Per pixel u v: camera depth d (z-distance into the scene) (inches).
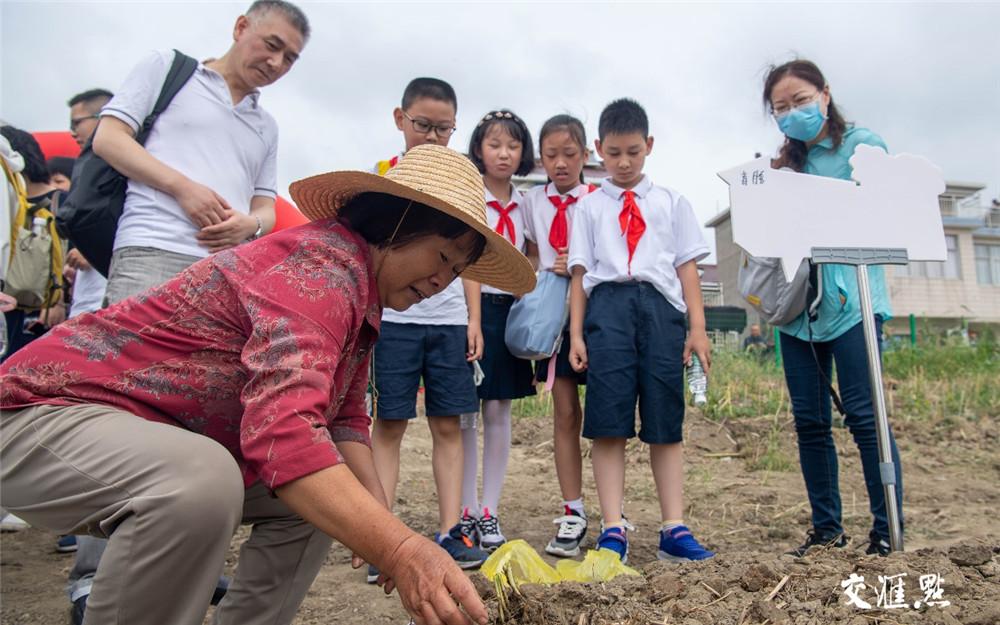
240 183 121.7
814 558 91.5
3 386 64.6
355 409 83.0
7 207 133.6
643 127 134.6
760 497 181.5
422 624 57.1
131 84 113.9
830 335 125.4
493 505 142.4
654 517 166.2
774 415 259.3
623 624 75.5
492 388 144.7
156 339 66.8
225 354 66.6
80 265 142.6
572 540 136.0
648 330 127.8
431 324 132.1
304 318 62.0
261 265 66.7
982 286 983.6
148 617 61.1
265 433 57.4
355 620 106.0
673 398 127.1
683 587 83.7
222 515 61.3
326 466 57.0
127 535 59.9
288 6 118.6
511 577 83.5
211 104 117.9
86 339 67.3
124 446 61.7
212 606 110.0
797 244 109.3
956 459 229.5
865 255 111.0
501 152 146.1
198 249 112.7
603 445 130.7
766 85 130.1
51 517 64.6
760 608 75.5
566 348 141.7
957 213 1005.8
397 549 56.6
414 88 137.6
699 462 222.2
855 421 122.0
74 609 102.7
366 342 73.6
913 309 954.1
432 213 69.3
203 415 67.7
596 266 134.3
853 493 191.8
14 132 163.9
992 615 72.2
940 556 88.0
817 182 111.5
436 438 134.7
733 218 107.9
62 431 62.9
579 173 150.4
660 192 137.9
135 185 111.3
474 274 86.8
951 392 302.5
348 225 70.9
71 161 183.6
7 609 111.8
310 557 78.6
